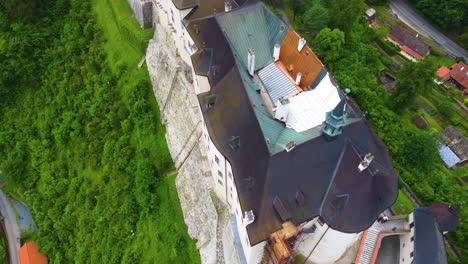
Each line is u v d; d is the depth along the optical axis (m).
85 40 102.62
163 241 76.12
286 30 62.81
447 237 65.88
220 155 56.38
